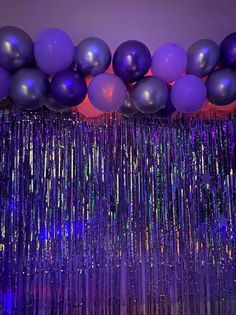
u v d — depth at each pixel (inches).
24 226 79.7
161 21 89.1
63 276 79.9
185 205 85.0
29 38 74.5
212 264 84.3
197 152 86.5
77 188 82.3
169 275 82.9
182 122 86.7
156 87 74.2
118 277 81.4
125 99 76.7
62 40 72.8
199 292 83.2
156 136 85.9
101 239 81.8
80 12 87.4
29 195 80.6
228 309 83.4
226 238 85.2
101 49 74.5
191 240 84.4
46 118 82.8
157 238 83.4
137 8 89.0
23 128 81.8
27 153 81.4
